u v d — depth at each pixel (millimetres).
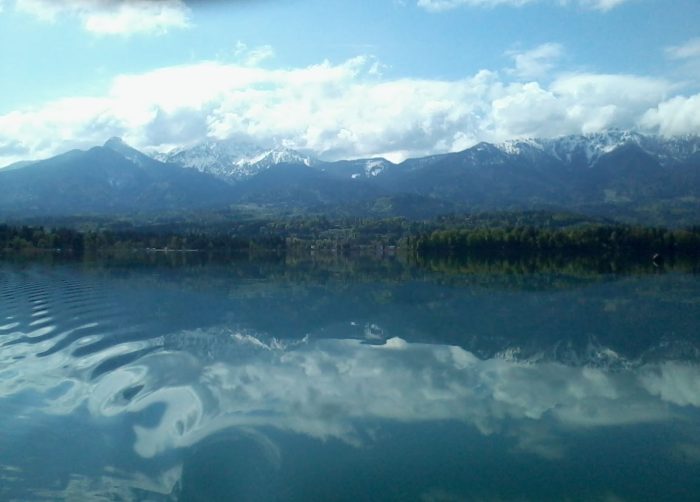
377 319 37594
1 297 44469
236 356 25844
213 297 48406
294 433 16891
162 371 22766
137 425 16953
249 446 15805
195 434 16484
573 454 16391
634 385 23016
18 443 15586
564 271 84562
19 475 13852
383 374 23719
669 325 36219
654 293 53969
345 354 27250
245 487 13602
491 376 23922
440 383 22703
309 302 46125
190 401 19250
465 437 17344
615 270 86625
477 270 87562
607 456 16281
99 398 19250
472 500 13711
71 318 34562
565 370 25188
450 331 33750
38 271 76562
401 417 18797
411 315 39531
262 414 18297
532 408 20094
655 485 14719
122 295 47469
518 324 36219
